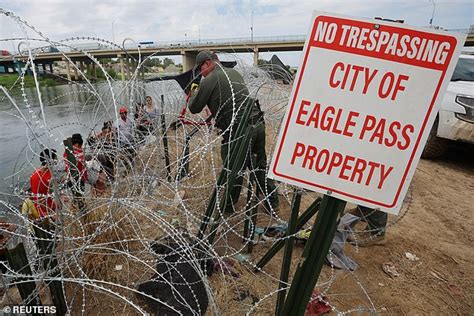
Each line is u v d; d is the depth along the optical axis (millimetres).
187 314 1900
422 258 2684
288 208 3398
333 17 1034
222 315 1948
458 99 4652
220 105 3113
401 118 1006
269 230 2848
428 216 3441
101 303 2014
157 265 2174
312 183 1110
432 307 2162
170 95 3777
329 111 1067
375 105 1022
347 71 1038
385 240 2893
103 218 2082
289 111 1109
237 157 2424
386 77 1006
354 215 2777
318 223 1146
